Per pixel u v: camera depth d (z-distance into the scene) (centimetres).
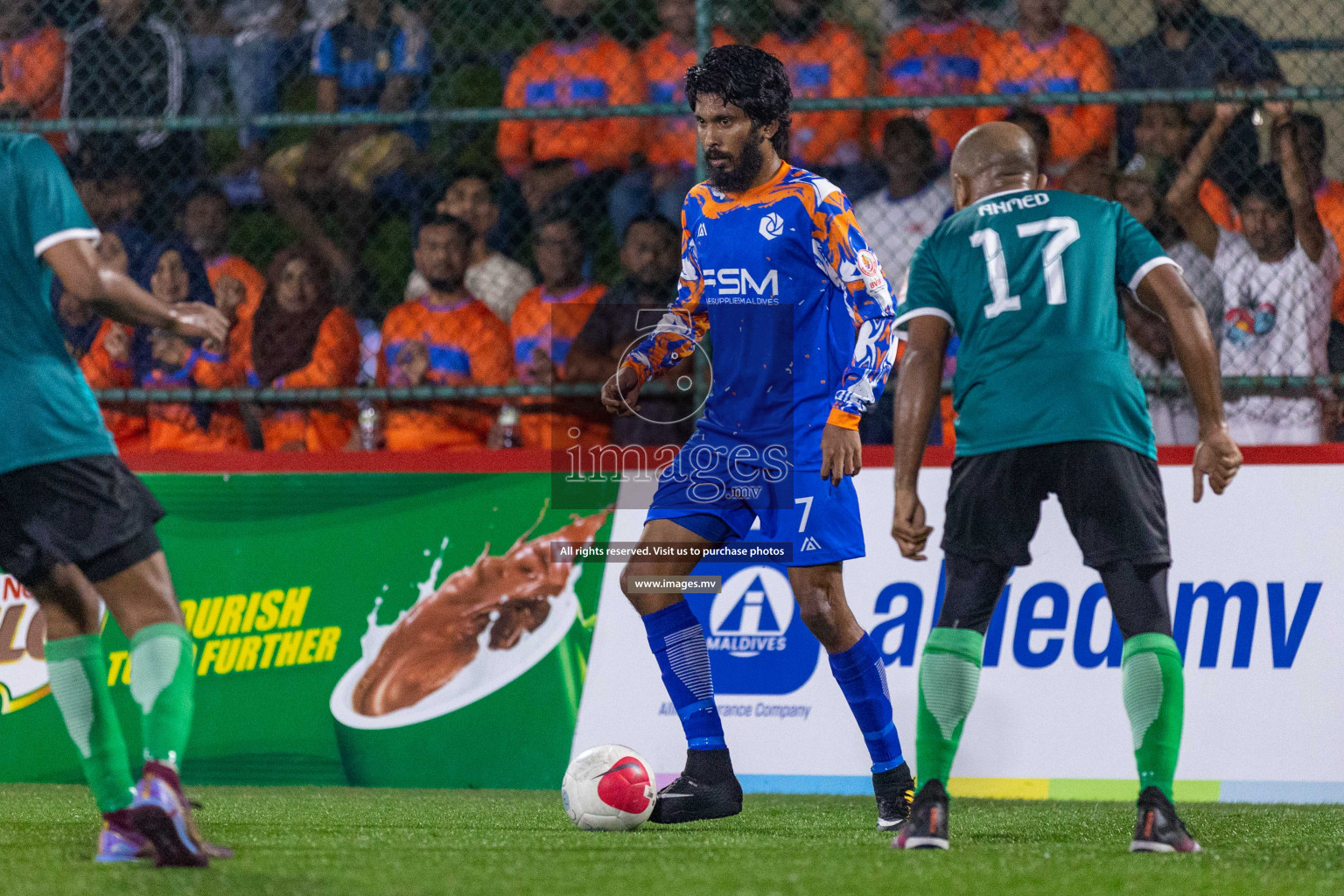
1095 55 1944
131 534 952
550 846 1072
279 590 1695
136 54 2103
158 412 1864
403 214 2094
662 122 2047
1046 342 1040
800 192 1229
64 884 852
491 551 1680
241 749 1673
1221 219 1809
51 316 967
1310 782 1528
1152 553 1012
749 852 1032
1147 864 950
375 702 1666
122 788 988
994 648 1584
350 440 1898
